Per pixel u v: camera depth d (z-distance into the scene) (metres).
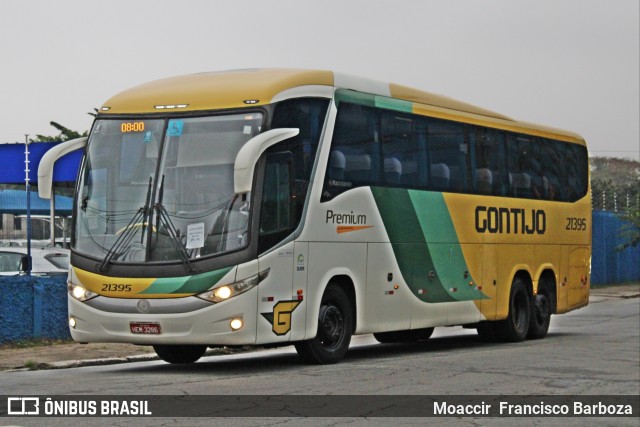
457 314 19.52
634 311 32.97
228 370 15.55
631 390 13.50
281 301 15.10
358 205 16.78
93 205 15.25
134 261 14.73
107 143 15.44
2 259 23.22
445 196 19.20
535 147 22.58
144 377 14.38
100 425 10.01
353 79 16.97
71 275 15.24
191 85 15.59
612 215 51.59
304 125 15.66
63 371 15.77
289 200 15.26
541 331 22.52
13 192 28.98
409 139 18.27
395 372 15.18
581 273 24.23
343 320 16.56
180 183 14.88
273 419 10.55
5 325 19.33
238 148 14.81
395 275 17.70
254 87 15.16
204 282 14.44
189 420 10.38
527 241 21.98
